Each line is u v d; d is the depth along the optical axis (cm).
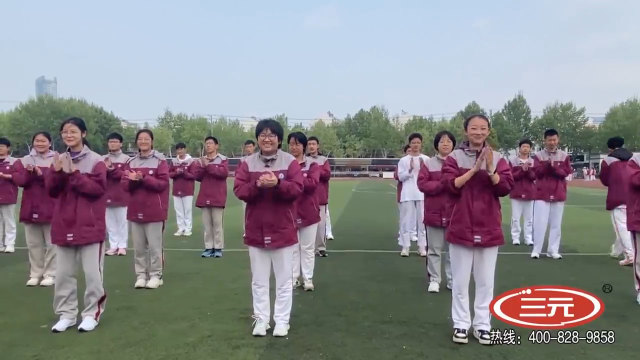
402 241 835
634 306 532
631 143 4678
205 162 826
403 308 530
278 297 457
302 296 582
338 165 5191
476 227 421
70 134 466
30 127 4869
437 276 605
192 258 823
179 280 663
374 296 580
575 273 684
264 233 446
